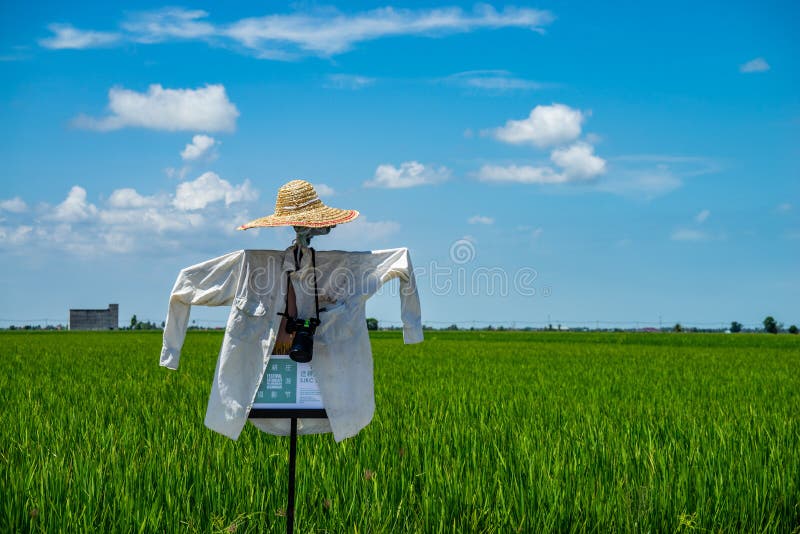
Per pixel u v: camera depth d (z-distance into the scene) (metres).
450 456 6.87
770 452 7.06
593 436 7.73
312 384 4.66
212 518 4.97
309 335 4.54
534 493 5.54
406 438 7.55
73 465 6.18
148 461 6.34
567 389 13.42
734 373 17.95
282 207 4.83
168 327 4.88
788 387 14.26
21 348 29.61
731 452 6.93
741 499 5.49
